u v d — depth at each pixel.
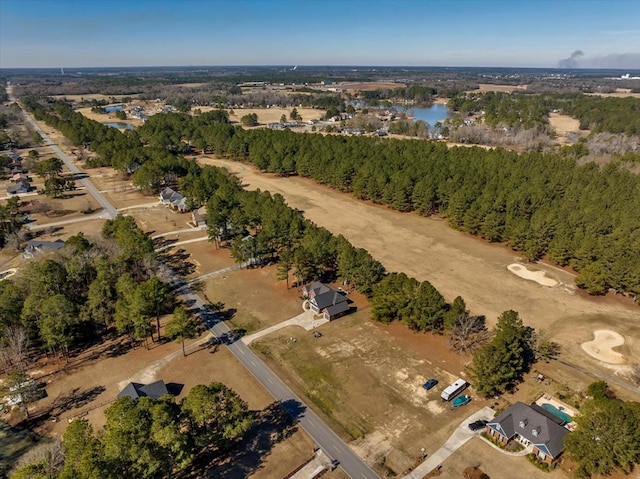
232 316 80.19
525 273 96.88
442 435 53.97
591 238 94.56
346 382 63.38
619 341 73.19
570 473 48.59
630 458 45.81
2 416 56.97
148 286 72.44
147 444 43.03
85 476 37.97
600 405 50.56
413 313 74.06
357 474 48.66
